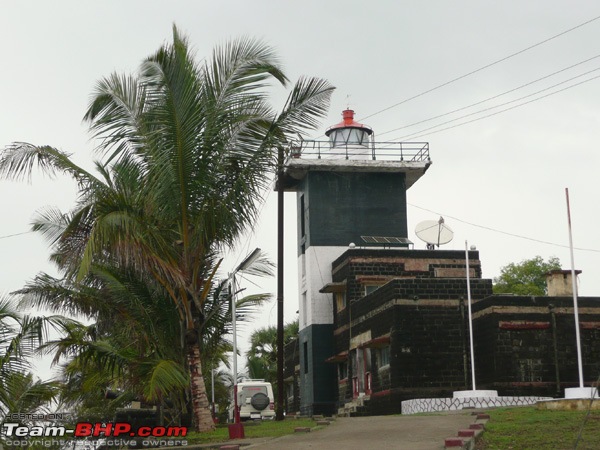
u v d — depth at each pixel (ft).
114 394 100.89
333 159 144.87
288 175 150.41
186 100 70.18
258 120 73.00
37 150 73.97
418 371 109.81
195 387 75.15
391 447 48.47
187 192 72.28
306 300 148.46
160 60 70.64
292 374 172.76
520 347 105.09
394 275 133.80
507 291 188.85
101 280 81.82
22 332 70.08
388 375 114.52
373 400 117.80
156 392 74.49
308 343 145.69
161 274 74.84
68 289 84.64
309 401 143.84
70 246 73.26
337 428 64.28
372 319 120.78
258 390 143.84
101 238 65.98
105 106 73.00
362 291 133.08
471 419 62.64
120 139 73.15
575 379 105.19
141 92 72.18
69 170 74.59
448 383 109.91
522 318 105.91
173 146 70.79
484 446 47.96
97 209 68.54
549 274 113.39
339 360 136.98
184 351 79.15
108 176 77.82
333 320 142.82
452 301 112.37
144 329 79.82
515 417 60.39
